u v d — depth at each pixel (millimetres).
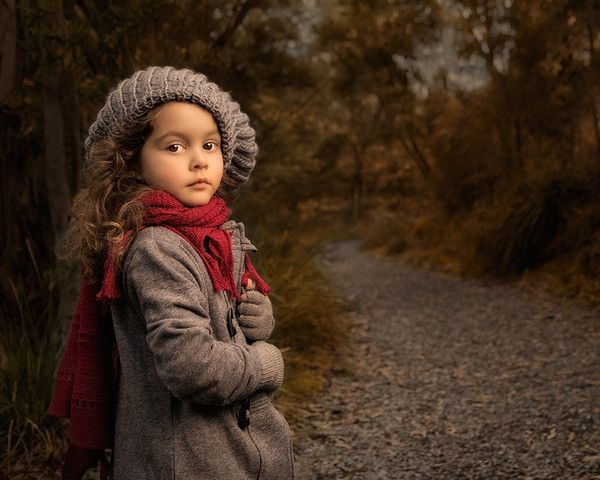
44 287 3662
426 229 12148
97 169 1341
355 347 5301
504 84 8750
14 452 2764
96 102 3592
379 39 11047
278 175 10039
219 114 1347
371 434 3396
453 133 10641
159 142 1316
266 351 1396
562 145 8586
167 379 1206
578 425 3162
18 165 3660
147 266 1266
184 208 1333
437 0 10586
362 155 24672
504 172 9500
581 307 6121
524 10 8492
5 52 3578
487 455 2980
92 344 1413
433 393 4051
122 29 3535
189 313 1239
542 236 7906
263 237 6219
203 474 1302
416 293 7879
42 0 3145
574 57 8156
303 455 3162
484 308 6609
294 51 6348
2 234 3527
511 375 4266
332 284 7938
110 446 1431
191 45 4820
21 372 3014
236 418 1372
